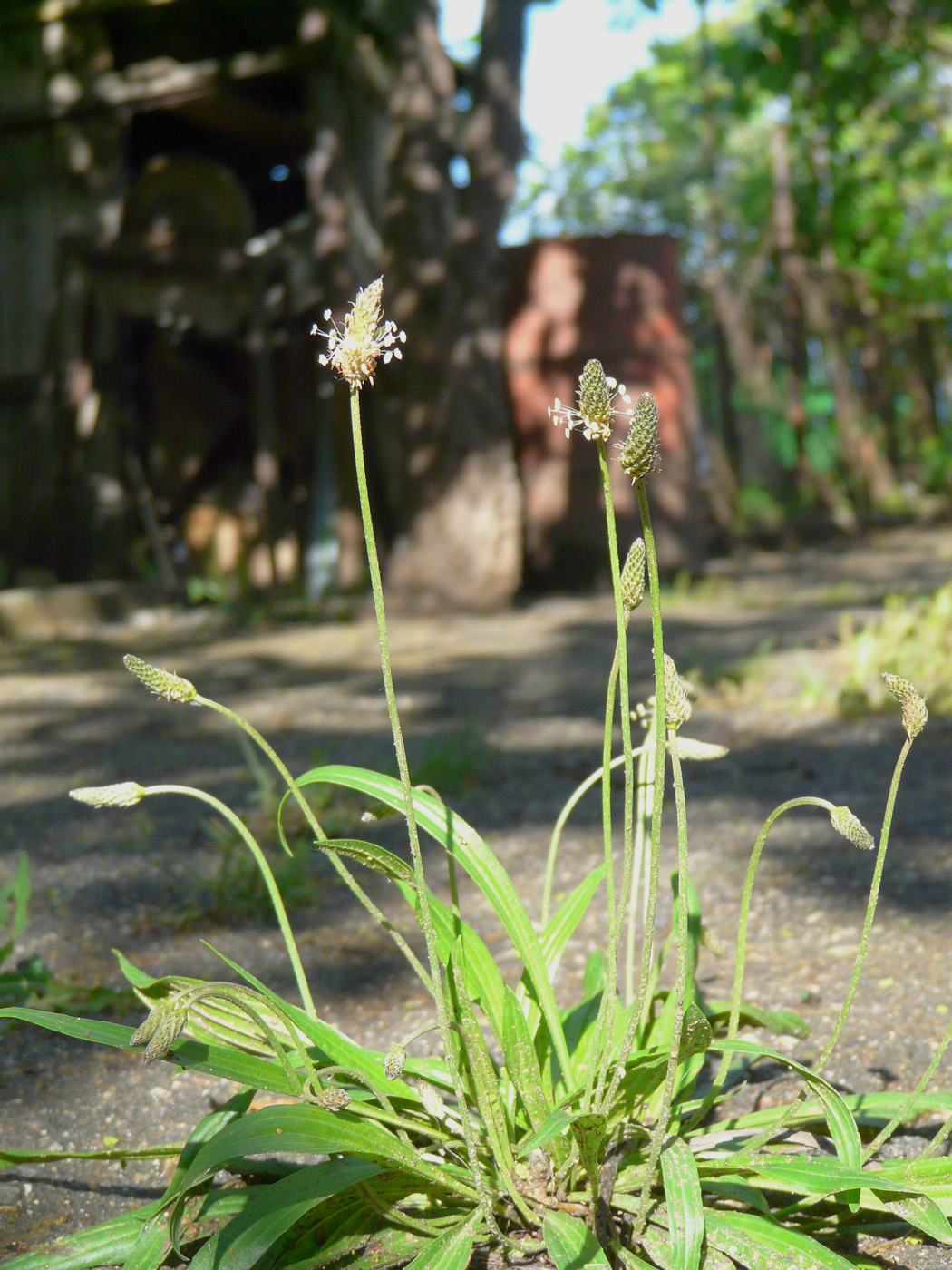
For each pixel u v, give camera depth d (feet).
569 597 9.60
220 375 11.42
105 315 10.39
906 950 2.88
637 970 2.88
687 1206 1.63
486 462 9.24
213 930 3.39
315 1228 1.82
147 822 4.29
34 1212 2.08
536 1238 1.77
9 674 7.61
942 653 6.01
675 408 9.89
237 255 10.43
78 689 7.07
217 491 11.24
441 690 6.56
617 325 9.77
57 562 10.25
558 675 6.77
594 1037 1.91
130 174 11.43
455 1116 1.91
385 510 10.16
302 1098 1.79
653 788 1.98
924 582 9.13
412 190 9.30
